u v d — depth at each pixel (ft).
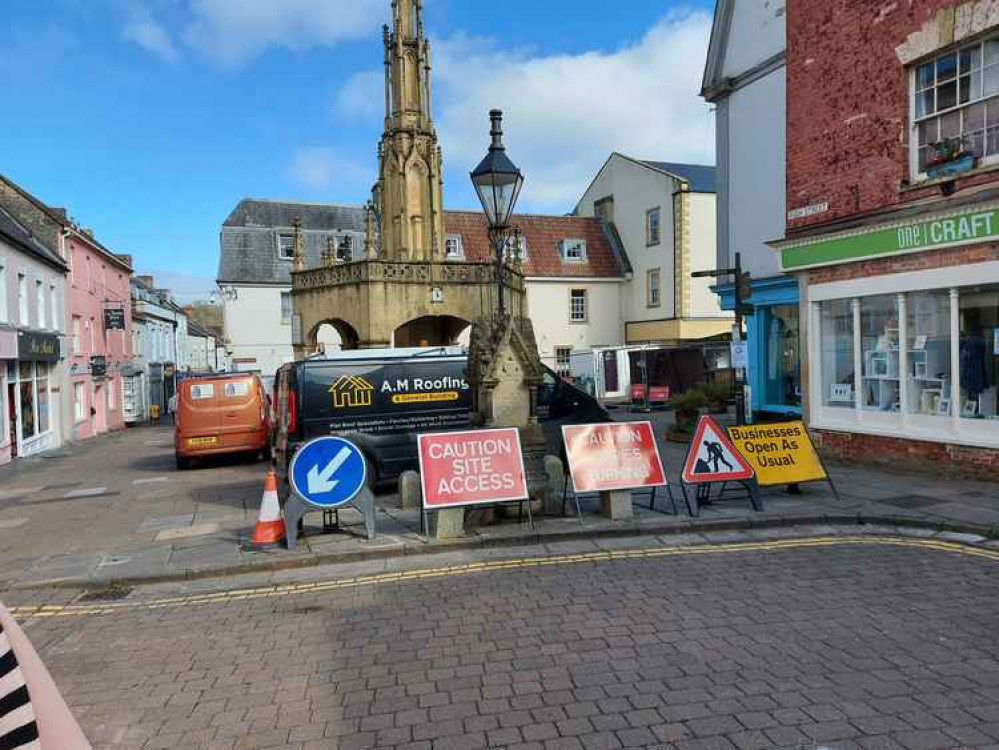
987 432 30.35
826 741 10.95
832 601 17.25
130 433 100.32
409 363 36.45
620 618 16.62
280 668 14.78
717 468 26.84
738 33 56.34
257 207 129.29
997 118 29.99
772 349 56.03
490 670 14.08
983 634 14.94
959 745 10.75
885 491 29.55
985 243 29.84
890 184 34.47
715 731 11.39
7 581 21.94
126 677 14.69
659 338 108.78
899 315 34.35
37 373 74.95
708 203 105.19
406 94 65.00
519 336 27.20
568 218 120.98
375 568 21.95
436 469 24.20
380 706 12.83
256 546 24.18
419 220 65.05
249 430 51.03
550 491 26.94
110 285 108.27
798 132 40.04
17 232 73.97
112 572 22.20
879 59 34.96
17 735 5.70
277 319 122.31
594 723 11.82
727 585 18.79
